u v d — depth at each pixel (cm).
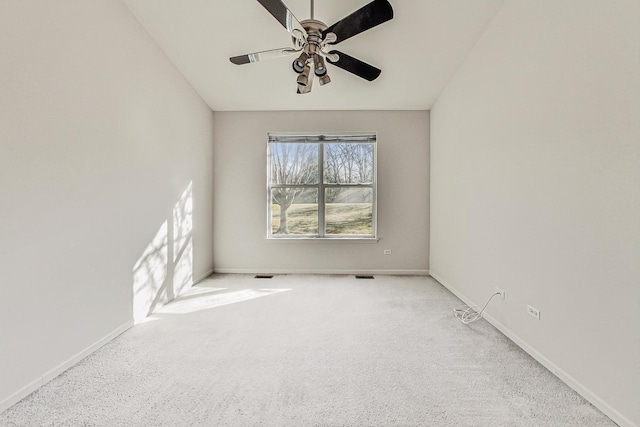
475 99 300
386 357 211
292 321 274
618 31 148
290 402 163
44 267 181
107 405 161
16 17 163
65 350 195
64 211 194
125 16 253
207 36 294
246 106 432
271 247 452
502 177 252
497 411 157
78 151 205
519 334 228
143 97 278
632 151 142
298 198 458
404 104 426
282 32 290
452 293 357
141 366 199
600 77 158
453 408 159
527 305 218
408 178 444
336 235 458
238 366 199
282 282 403
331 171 456
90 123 215
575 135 175
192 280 385
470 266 311
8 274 160
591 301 164
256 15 271
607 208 155
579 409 159
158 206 304
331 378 185
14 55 162
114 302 241
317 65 241
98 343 223
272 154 457
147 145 285
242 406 160
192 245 383
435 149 417
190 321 275
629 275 143
